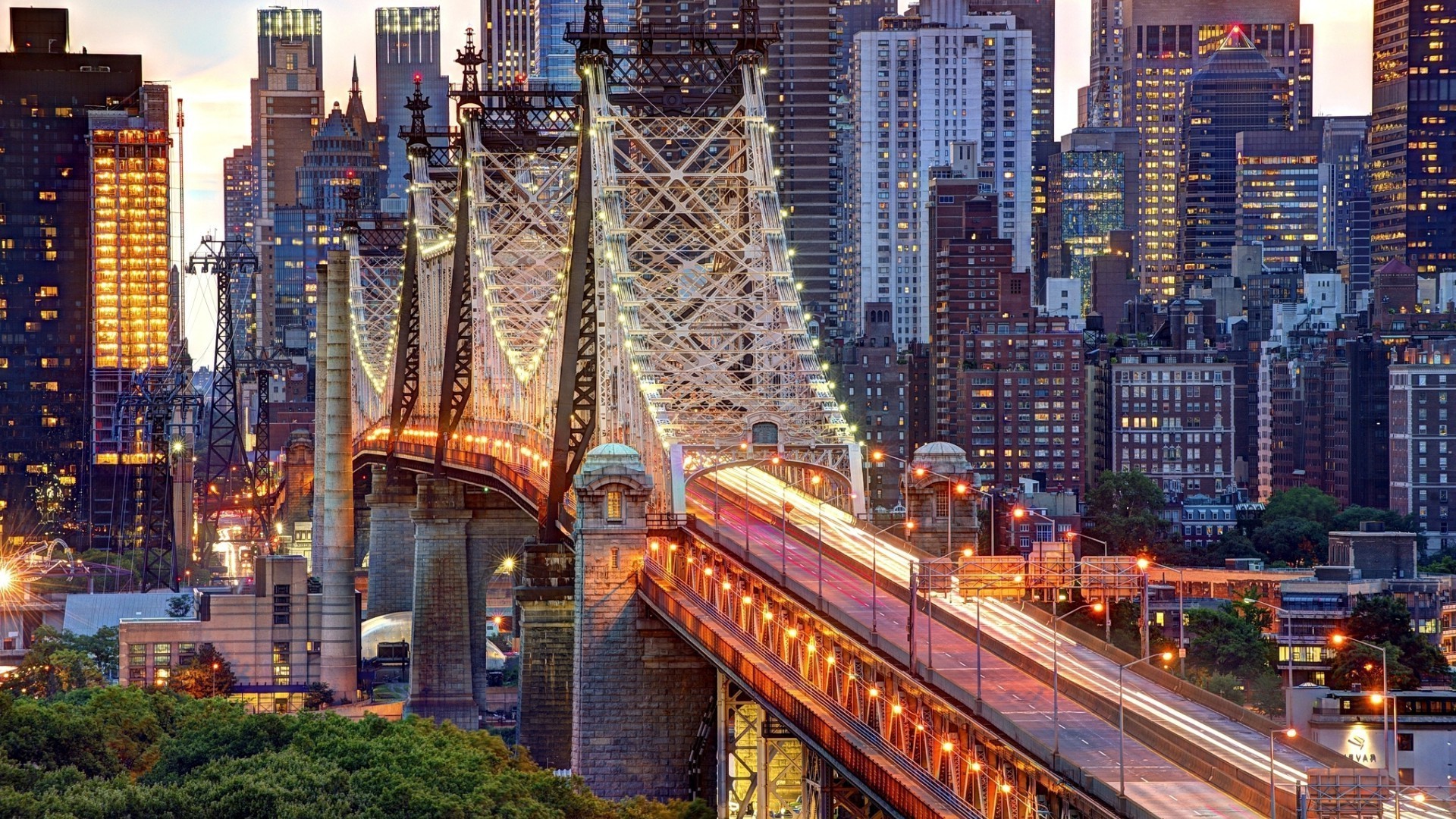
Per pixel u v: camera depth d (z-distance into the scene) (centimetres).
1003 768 17200
